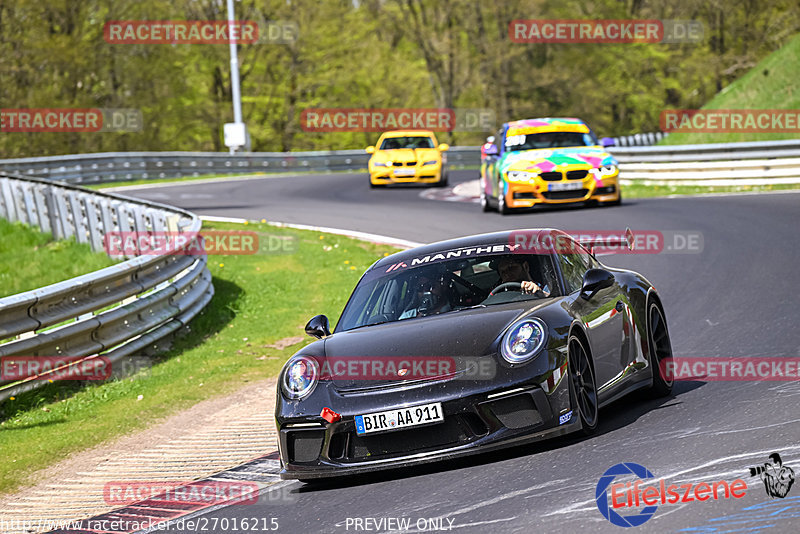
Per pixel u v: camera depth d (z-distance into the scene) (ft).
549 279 75.77
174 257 145.69
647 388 83.20
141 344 126.41
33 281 184.34
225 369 120.37
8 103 572.10
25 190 239.09
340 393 66.23
